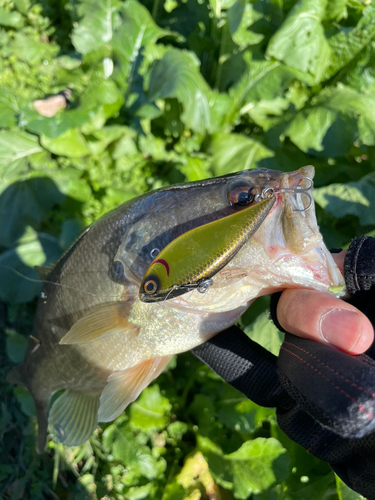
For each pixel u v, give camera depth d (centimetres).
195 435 39
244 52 46
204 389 41
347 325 17
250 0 44
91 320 21
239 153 46
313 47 44
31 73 53
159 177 47
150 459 38
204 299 20
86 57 48
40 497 37
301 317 18
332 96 46
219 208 19
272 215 18
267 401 22
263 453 34
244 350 23
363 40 45
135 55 48
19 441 39
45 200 44
